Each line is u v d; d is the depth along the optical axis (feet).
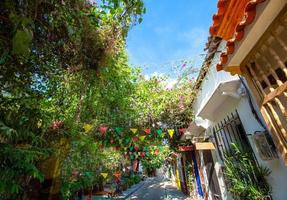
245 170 14.58
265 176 13.21
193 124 26.45
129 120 27.35
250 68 9.75
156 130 28.53
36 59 10.68
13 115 10.65
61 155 14.70
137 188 77.30
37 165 13.57
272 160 12.40
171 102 28.66
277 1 6.91
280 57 8.46
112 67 15.48
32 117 11.66
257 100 9.58
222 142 20.79
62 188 15.56
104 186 57.16
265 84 9.39
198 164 36.22
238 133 16.72
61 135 14.98
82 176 31.73
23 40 7.14
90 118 20.26
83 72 12.94
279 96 8.86
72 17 10.55
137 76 29.17
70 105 15.93
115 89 20.62
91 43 12.07
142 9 12.16
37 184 13.24
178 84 29.25
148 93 28.81
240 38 8.72
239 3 10.61
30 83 11.44
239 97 14.76
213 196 28.04
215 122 21.98
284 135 8.29
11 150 9.27
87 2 11.55
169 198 49.39
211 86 20.88
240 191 14.26
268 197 12.92
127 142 27.25
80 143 19.02
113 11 12.16
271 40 8.28
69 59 11.83
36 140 11.49
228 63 10.16
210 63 20.74
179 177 66.39
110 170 48.80
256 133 12.65
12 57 9.35
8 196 11.24
